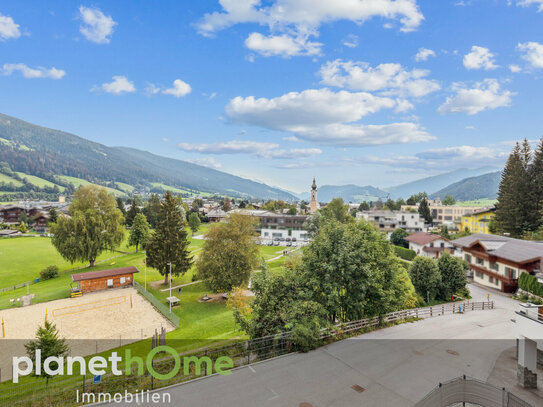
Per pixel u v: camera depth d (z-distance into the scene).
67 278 58.78
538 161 70.81
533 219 69.75
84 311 40.72
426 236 84.75
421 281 47.38
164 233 54.34
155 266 54.72
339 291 23.81
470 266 58.69
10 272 62.34
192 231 124.88
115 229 66.62
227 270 49.34
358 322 25.34
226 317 38.84
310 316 22.16
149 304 43.91
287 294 24.00
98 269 65.56
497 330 27.17
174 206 55.44
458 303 43.00
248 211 134.88
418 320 29.36
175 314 41.38
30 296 44.53
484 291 51.16
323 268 24.03
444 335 25.39
